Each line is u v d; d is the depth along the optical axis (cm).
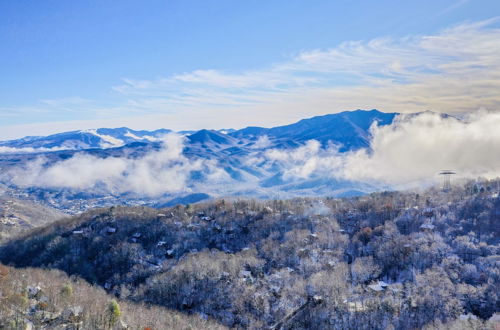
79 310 18900
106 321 18138
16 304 18212
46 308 18612
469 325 19825
